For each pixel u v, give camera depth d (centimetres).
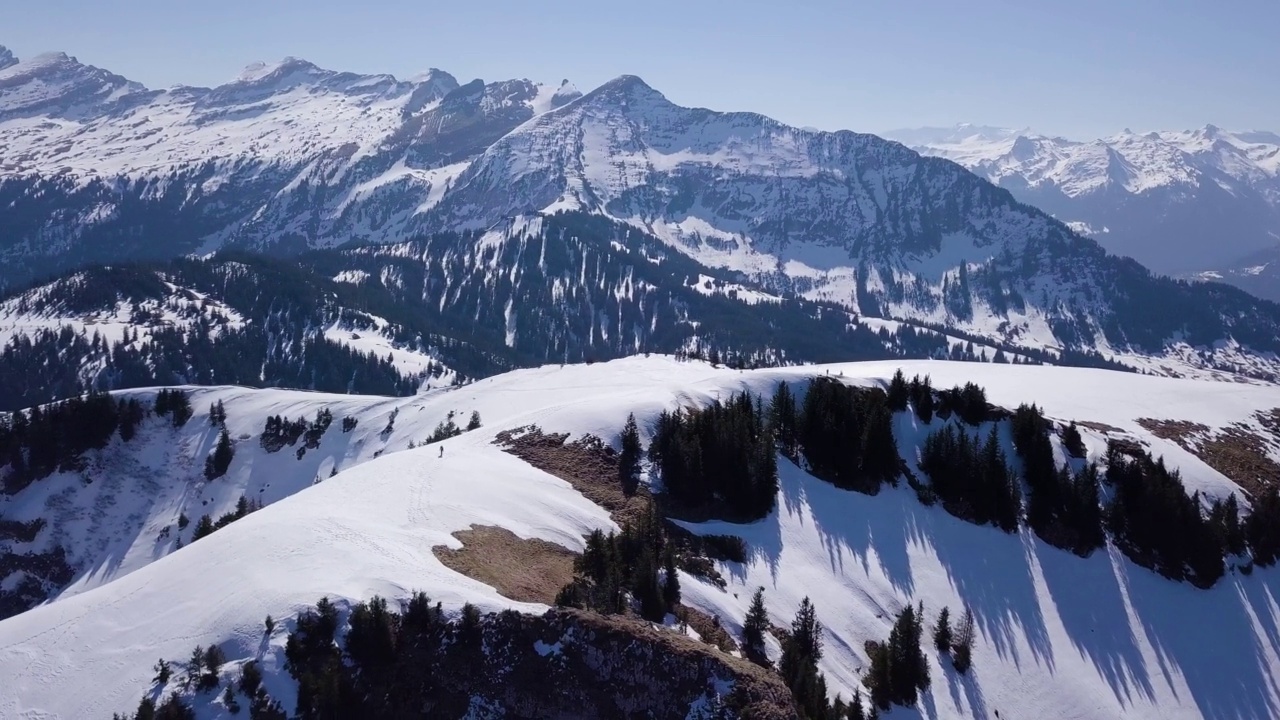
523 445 9231
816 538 8719
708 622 6706
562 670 5153
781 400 10362
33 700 4922
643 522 7788
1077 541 9462
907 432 10581
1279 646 8869
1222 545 9669
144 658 5062
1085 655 8325
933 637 7962
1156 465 10262
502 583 6016
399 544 6156
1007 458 10438
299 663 4928
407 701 4950
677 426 9281
